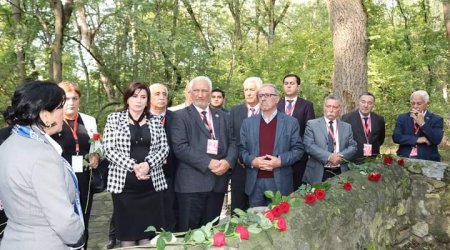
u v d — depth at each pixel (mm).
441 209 4520
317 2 19219
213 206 4039
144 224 3590
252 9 19656
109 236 4918
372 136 5227
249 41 18859
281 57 15664
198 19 15742
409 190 4590
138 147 3574
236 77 14539
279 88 14797
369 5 14000
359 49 6777
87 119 3902
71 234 1955
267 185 4145
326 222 2943
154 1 10430
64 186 1979
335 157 4301
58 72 9594
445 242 4508
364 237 3633
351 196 3475
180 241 2191
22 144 1979
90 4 9828
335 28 6902
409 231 4617
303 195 3049
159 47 11453
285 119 4242
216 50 15141
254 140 4199
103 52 12180
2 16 11422
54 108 2057
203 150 3969
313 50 16094
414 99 5285
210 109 4160
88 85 12797
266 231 2357
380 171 4227
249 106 4859
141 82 3641
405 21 17766
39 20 10266
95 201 6812
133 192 3543
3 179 1954
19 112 2002
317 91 15016
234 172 4734
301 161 4918
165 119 4367
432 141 5266
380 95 14844
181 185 3979
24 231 1966
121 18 10797
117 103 12117
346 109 6785
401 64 14594
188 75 12516
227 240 2195
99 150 3607
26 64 10961
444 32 13461
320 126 4539
